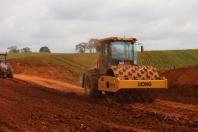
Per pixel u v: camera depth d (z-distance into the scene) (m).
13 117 13.41
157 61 63.88
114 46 20.70
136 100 19.36
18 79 36.84
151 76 19.00
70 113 14.77
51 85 32.84
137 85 18.44
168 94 23.84
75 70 59.59
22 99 18.91
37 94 22.16
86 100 19.91
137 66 19.56
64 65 62.97
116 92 19.11
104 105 17.73
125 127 12.19
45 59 66.50
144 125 12.73
